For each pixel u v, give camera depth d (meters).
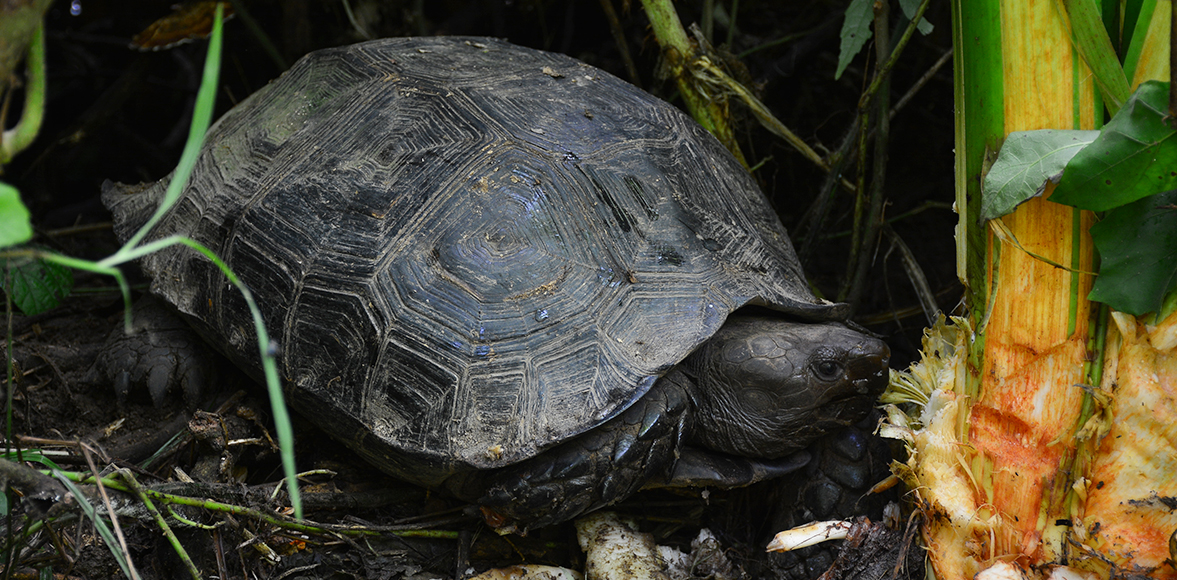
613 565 2.48
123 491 2.20
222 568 2.33
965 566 2.15
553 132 2.65
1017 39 1.93
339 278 2.48
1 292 3.25
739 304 2.49
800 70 4.45
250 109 3.06
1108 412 1.95
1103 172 1.79
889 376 2.55
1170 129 1.72
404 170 2.58
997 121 1.99
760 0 4.74
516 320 2.34
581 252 2.43
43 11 1.10
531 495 2.31
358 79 2.88
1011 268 2.05
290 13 4.37
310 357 2.48
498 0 4.94
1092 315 1.99
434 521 2.59
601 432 2.31
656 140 2.77
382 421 2.36
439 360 2.33
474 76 2.84
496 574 2.47
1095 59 1.86
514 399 2.27
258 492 2.49
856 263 3.41
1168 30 1.83
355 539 2.55
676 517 2.73
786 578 2.52
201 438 2.61
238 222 2.70
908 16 2.70
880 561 2.36
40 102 1.19
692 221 2.61
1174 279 1.84
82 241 4.47
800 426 2.49
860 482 2.54
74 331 3.38
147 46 3.88
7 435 2.08
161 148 5.16
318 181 2.64
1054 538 2.05
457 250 2.41
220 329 2.67
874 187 3.30
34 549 2.00
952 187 4.38
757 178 3.95
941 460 2.20
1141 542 1.93
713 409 2.57
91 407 3.00
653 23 3.16
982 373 2.15
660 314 2.40
